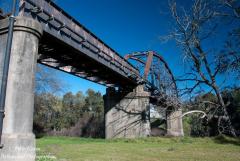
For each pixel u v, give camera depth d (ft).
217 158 44.52
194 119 121.08
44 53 63.87
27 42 37.86
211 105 100.53
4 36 37.65
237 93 105.29
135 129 112.57
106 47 79.20
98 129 180.75
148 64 119.34
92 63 75.15
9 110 34.22
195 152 54.54
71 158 44.04
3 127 33.60
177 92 96.02
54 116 212.23
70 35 58.59
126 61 97.66
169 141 84.58
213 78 92.17
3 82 32.73
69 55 66.39
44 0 49.14
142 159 43.68
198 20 90.02
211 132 117.91
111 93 120.06
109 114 118.32
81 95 269.85
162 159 43.68
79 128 186.09
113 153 52.39
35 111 168.14
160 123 184.34
